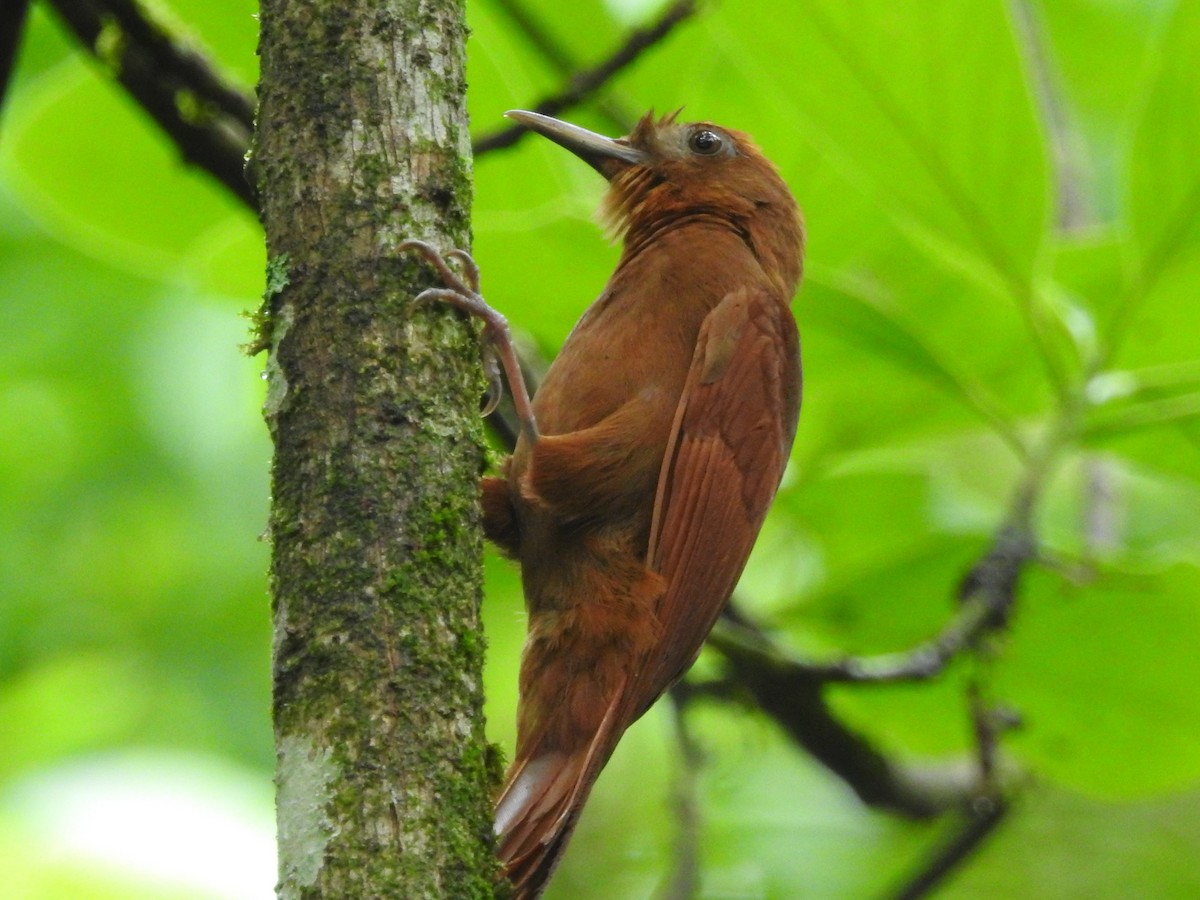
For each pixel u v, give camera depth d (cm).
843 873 1117
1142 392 892
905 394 945
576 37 1009
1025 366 930
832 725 963
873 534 1045
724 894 1099
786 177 938
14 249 1263
